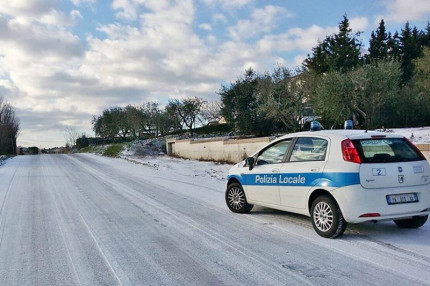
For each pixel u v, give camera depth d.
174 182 13.19
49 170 18.09
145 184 12.70
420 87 24.81
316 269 4.64
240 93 27.95
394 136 6.02
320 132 6.41
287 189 6.57
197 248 5.57
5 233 6.57
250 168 7.52
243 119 27.14
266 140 17.11
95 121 46.91
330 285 4.16
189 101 38.69
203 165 19.52
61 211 8.33
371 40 41.34
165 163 21.05
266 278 4.41
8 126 39.66
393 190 5.54
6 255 5.41
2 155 30.48
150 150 28.86
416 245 5.46
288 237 6.02
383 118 24.89
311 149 6.36
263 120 26.70
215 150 21.45
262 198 7.22
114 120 43.16
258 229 6.55
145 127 41.16
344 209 5.54
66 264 5.01
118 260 5.12
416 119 24.67
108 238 6.16
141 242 5.91
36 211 8.38
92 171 17.39
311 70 29.00
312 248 5.44
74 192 11.04
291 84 26.16
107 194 10.62
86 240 6.07
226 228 6.67
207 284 4.28
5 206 9.03
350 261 4.88
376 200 5.43
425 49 30.53
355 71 24.12
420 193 5.71
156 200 9.59
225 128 36.31
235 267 4.78
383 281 4.24
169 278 4.47
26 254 5.44
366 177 5.45
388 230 6.26
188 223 7.09
